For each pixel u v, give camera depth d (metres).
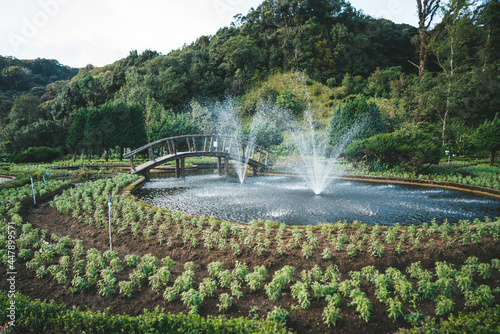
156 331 3.69
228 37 75.62
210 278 5.71
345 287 4.96
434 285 4.98
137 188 15.80
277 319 4.36
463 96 29.92
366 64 63.59
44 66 110.38
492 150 20.77
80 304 5.09
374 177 18.14
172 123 36.34
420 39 47.69
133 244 7.58
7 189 13.62
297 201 12.36
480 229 6.96
